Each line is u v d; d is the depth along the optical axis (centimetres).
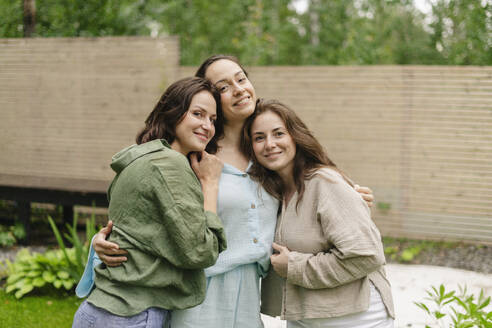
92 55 634
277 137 206
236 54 981
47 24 759
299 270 187
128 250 165
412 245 571
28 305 361
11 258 498
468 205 561
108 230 172
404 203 583
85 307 167
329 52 1005
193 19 998
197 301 177
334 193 190
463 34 807
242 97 208
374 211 593
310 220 197
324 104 604
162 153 168
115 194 171
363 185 595
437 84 564
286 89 615
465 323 220
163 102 192
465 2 766
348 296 188
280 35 1023
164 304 170
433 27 834
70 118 649
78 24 766
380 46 879
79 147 649
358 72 590
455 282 443
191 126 188
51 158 659
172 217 159
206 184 193
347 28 1002
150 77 616
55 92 651
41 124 659
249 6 1011
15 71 660
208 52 997
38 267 395
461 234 562
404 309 368
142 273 163
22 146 667
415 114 574
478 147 555
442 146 567
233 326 197
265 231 204
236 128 221
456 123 561
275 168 206
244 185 205
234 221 200
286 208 208
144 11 844
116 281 166
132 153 173
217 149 219
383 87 583
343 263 181
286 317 196
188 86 191
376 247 183
